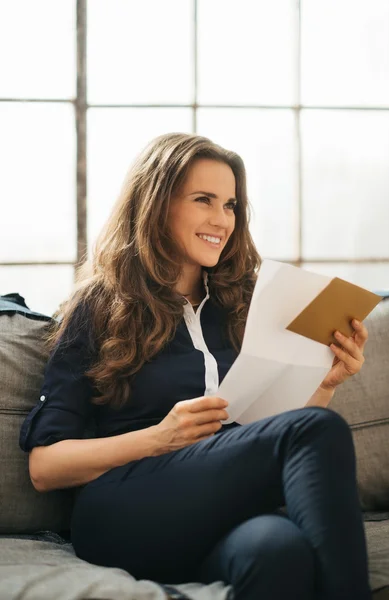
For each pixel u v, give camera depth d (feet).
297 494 4.30
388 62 9.25
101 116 8.64
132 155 8.71
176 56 8.76
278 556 4.04
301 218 9.11
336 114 9.16
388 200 9.28
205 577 4.52
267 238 9.06
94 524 4.97
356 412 6.59
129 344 5.68
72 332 5.83
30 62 8.50
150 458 5.01
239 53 8.91
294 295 4.98
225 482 4.61
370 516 6.27
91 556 5.05
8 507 5.86
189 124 8.81
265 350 5.04
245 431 4.70
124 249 6.04
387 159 9.27
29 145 8.52
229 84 8.91
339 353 5.42
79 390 5.68
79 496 5.27
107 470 5.30
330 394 5.93
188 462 4.77
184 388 5.71
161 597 4.13
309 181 9.16
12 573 4.62
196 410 5.04
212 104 8.84
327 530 4.15
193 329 6.01
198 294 6.35
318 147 9.14
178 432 5.09
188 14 8.77
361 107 9.20
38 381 6.14
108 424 5.77
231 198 6.14
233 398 5.15
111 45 8.63
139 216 6.04
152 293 5.89
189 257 6.10
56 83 8.55
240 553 4.14
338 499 4.23
